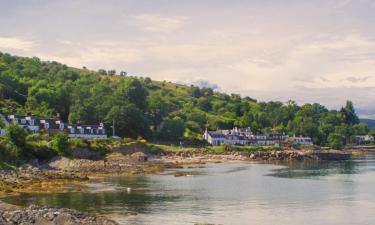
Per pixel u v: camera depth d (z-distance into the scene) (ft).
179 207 251.39
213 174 448.24
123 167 472.85
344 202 275.59
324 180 394.73
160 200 273.95
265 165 598.34
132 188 326.03
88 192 299.38
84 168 444.14
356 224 217.56
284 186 349.61
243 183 367.45
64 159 467.11
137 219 217.97
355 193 313.12
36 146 460.96
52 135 556.10
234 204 264.31
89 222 190.80
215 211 241.96
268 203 269.03
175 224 208.85
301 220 223.92
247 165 595.06
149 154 642.63
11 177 342.03
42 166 436.35
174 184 354.74
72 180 355.97
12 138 437.99
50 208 212.64
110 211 235.81
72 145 513.45
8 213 199.41
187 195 295.89
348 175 445.78
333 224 216.74
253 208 252.42
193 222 213.87
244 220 221.25
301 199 285.43
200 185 350.23
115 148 575.38
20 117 636.07
